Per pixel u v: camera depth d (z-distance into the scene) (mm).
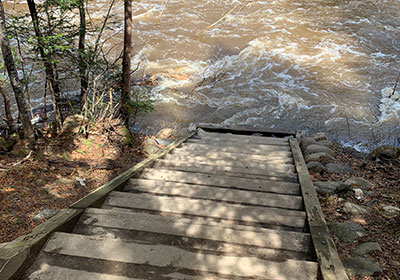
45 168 5621
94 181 5715
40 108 10211
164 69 13500
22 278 2775
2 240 3797
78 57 7883
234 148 6980
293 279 2773
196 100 11477
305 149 7660
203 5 19688
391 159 7215
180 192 4461
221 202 4316
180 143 7242
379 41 15453
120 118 8242
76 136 6875
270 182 4797
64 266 2904
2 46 5320
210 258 2969
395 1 19469
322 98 11516
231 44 15539
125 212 3631
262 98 11648
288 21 17547
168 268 2879
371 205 4867
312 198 4180
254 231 3385
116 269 2875
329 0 20031
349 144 8883
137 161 6895
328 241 3182
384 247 3738
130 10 7914
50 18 7527
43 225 3270
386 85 12125
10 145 6000
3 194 4676
